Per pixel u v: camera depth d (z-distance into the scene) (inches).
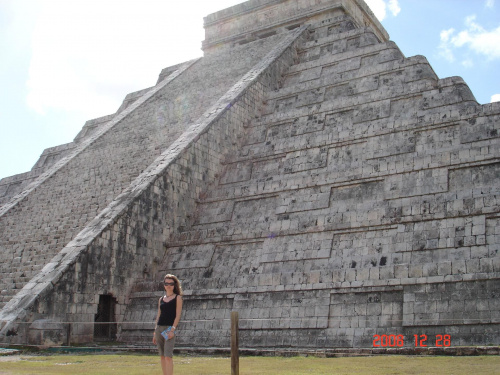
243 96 1167.6
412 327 644.7
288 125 1095.0
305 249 800.9
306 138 1019.3
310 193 893.8
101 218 871.1
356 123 1004.6
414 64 1051.9
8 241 1056.8
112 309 842.2
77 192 1127.6
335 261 764.0
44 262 944.9
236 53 1565.0
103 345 765.9
